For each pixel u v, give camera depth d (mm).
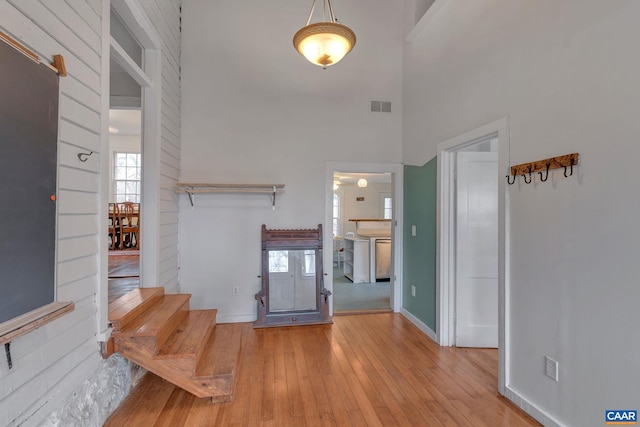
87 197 1748
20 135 1249
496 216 3068
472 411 2096
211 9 3746
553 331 1879
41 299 1367
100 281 1874
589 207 1660
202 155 3717
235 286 3773
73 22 1609
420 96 3619
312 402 2182
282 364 2729
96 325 1859
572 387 1752
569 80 1771
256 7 3824
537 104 1987
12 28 1226
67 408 1591
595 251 1630
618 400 1519
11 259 1210
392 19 4125
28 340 1328
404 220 4086
